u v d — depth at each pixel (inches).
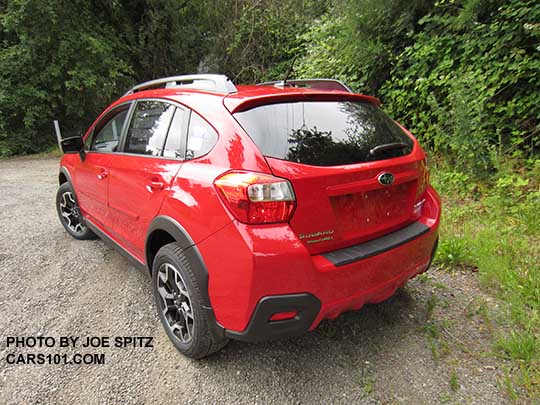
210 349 86.2
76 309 110.6
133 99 118.9
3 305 112.5
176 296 91.5
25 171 327.6
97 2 483.8
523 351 86.9
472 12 197.3
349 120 89.4
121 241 120.6
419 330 98.9
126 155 113.1
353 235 81.4
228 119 81.8
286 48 486.0
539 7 170.1
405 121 240.5
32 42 405.4
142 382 83.7
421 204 100.1
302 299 71.8
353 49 254.7
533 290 106.4
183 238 82.7
